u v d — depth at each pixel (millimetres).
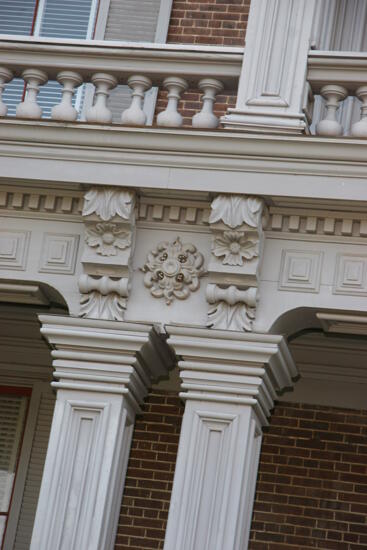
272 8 16656
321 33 17422
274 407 19328
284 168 15703
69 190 16500
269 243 16156
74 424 15898
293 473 19016
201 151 15914
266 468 19078
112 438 15781
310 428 19188
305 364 19281
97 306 16250
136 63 16734
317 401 19266
